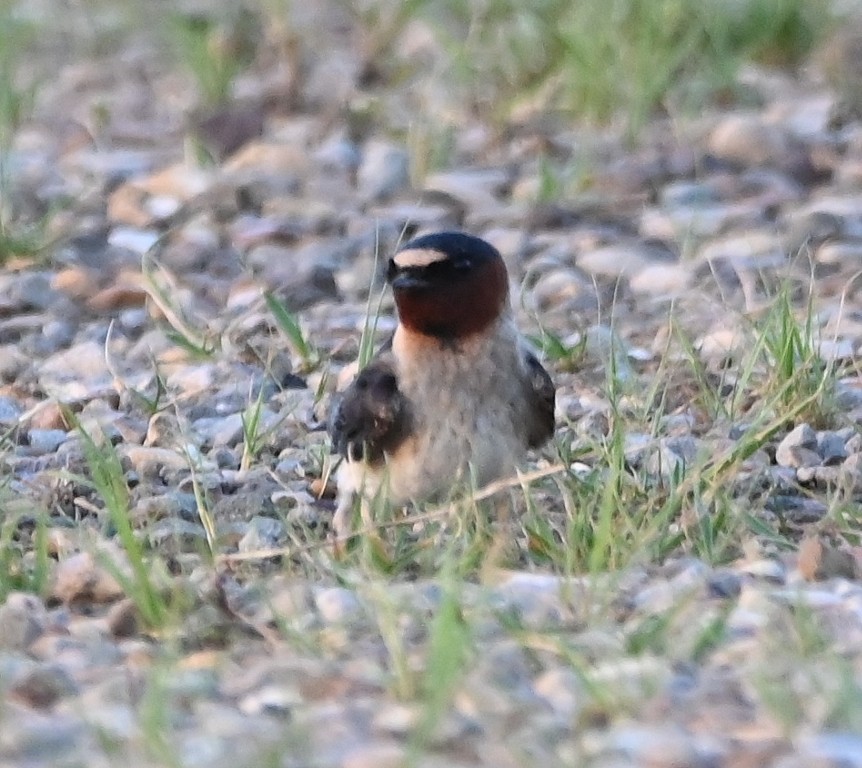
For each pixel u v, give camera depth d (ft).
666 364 46.80
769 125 66.49
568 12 72.90
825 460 42.57
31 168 67.26
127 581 34.09
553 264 56.70
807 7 75.51
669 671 30.32
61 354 51.13
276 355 49.93
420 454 38.47
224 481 42.22
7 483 40.57
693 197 62.18
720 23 72.69
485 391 38.37
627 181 63.67
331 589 34.58
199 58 75.15
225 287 56.24
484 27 75.56
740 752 26.96
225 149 69.56
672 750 26.94
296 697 29.84
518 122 69.72
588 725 28.32
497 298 38.29
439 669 28.45
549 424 39.47
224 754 27.12
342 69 76.74
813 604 33.35
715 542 37.29
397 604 32.86
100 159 68.80
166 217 62.18
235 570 37.27
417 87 74.69
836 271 55.26
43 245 58.95
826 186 63.72
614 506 37.60
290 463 43.37
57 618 34.65
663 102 70.69
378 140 69.15
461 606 32.71
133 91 78.07
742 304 52.90
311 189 64.34
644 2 71.41
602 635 31.94
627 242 58.70
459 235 38.40
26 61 83.30
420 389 38.29
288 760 26.96
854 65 73.10
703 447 39.88
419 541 37.22
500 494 38.78
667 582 34.91
